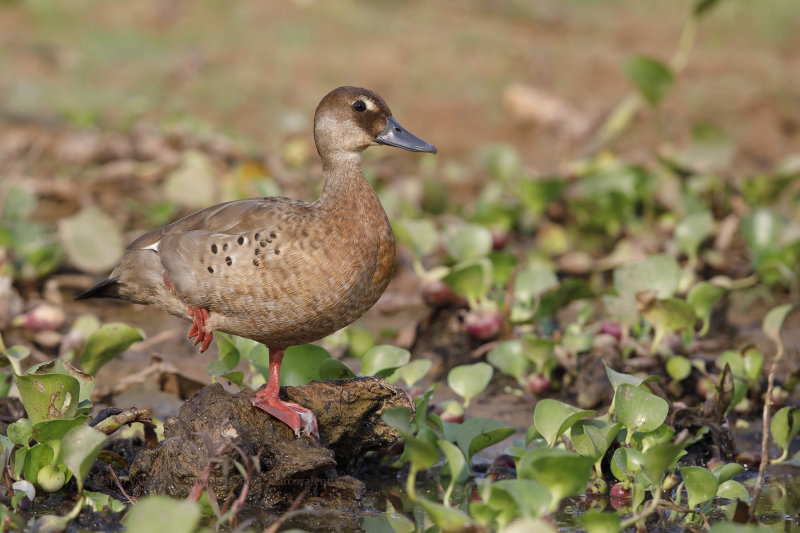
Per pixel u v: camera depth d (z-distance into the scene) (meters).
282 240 7.88
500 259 11.83
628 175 15.62
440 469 9.09
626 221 15.50
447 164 18.80
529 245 15.53
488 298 12.03
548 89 21.56
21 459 7.84
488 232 12.73
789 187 16.20
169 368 10.19
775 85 21.86
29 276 12.87
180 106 20.22
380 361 9.44
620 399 8.31
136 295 8.76
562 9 26.06
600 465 8.58
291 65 22.30
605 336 10.86
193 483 7.80
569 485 7.10
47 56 21.89
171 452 7.89
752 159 18.84
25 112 19.27
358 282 8.12
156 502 6.43
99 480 8.25
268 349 9.45
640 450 8.53
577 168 16.86
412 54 23.09
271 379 8.31
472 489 8.62
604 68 22.69
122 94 20.42
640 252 14.18
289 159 18.22
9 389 9.29
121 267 8.73
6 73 20.78
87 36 23.05
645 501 8.34
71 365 8.34
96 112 18.69
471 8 26.14
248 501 7.98
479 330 11.41
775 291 13.62
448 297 12.05
